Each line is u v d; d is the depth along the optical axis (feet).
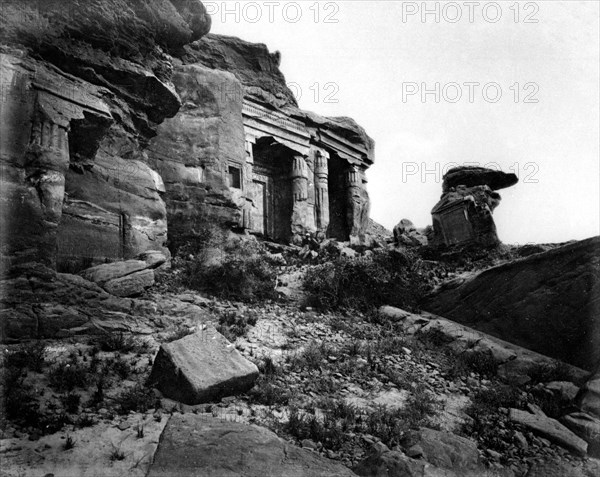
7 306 22.65
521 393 25.54
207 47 64.28
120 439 14.89
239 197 54.70
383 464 15.23
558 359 29.81
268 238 69.10
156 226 39.19
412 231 61.31
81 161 33.63
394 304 39.06
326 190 77.30
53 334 22.67
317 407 20.06
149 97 39.93
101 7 33.83
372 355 27.96
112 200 35.70
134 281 30.12
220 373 19.54
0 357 18.98
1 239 24.40
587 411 22.97
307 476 13.87
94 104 32.09
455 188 53.67
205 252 41.47
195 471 13.37
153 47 40.19
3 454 13.14
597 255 29.86
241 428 15.71
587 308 29.50
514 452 19.66
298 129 73.72
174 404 18.19
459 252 48.37
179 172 48.47
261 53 69.82
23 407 15.47
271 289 37.68
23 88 27.78
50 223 26.86
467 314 35.68
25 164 27.09
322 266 42.75
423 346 31.35
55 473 12.76
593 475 18.58
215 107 52.29
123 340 23.44
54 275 25.48
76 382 18.17
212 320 29.66
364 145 86.22
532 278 32.63
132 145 40.16
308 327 31.99
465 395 24.97
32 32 29.43
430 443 17.85
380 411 20.38
